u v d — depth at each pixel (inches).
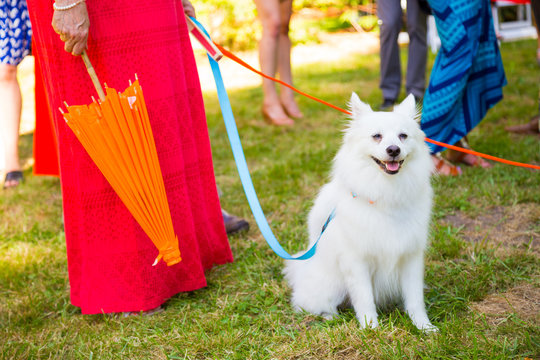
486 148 195.0
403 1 420.5
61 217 179.3
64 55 103.7
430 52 388.8
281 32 273.9
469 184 169.8
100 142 96.0
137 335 106.0
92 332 110.2
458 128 171.8
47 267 142.7
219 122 283.6
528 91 272.7
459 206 156.8
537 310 102.4
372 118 101.7
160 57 110.4
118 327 111.0
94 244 112.7
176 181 116.6
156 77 110.5
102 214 111.0
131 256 113.2
